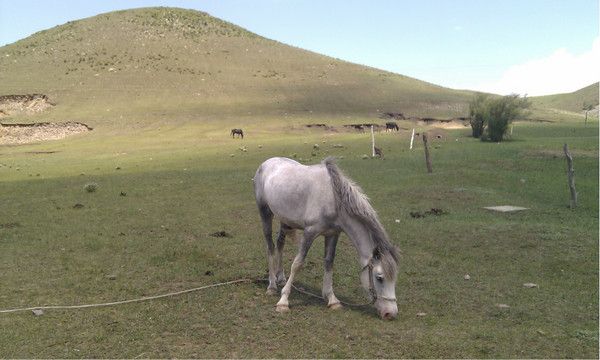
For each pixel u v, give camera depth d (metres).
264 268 9.16
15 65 88.44
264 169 7.88
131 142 48.25
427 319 6.57
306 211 6.91
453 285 7.91
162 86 78.19
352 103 72.75
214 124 59.44
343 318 6.65
